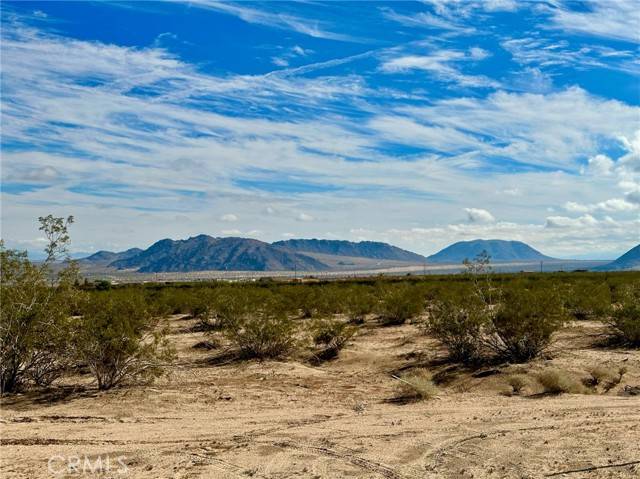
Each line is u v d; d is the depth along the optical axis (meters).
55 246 13.95
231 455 8.28
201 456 8.27
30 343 13.28
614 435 8.61
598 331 21.20
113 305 14.73
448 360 16.86
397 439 8.93
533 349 16.30
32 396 13.00
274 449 8.55
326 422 10.40
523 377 13.39
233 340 19.20
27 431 9.93
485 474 7.20
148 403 12.39
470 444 8.51
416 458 7.95
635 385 13.05
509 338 16.39
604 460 7.47
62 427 10.25
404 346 19.78
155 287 61.16
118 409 11.81
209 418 10.99
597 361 15.55
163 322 28.02
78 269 14.09
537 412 10.54
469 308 16.88
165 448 8.73
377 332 24.11
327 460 7.95
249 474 7.43
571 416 10.07
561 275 66.38
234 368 17.14
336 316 30.64
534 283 41.78
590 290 29.98
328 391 13.82
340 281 73.62
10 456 8.38
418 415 10.79
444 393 13.46
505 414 10.48
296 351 19.33
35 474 7.57
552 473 7.11
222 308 20.64
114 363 13.95
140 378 14.73
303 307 31.48
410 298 28.50
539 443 8.39
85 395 13.12
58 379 14.86
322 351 19.34
